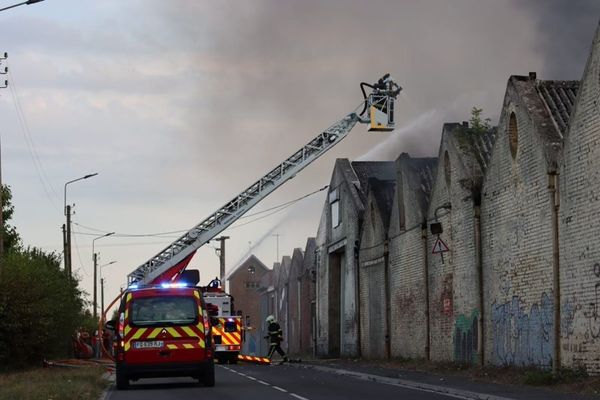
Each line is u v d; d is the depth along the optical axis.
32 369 39.75
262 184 47.91
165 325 26.97
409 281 42.72
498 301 32.09
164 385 29.17
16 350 39.69
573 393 22.67
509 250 31.11
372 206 49.50
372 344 49.78
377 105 47.28
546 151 27.88
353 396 23.12
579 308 25.89
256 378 32.50
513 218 30.75
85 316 59.81
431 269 39.69
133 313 27.00
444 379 29.38
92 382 28.73
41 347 41.38
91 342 61.16
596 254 25.00
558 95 30.03
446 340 37.72
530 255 29.38
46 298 40.25
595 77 25.00
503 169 31.59
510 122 30.97
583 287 25.69
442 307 38.16
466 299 35.28
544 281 28.34
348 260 55.06
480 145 35.88
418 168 42.88
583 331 25.62
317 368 41.56
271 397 22.91
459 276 36.00
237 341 50.47
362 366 41.16
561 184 27.09
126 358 26.72
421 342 40.94
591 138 25.25
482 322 33.56
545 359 28.23
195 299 27.36
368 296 50.66
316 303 64.62
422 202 41.03
